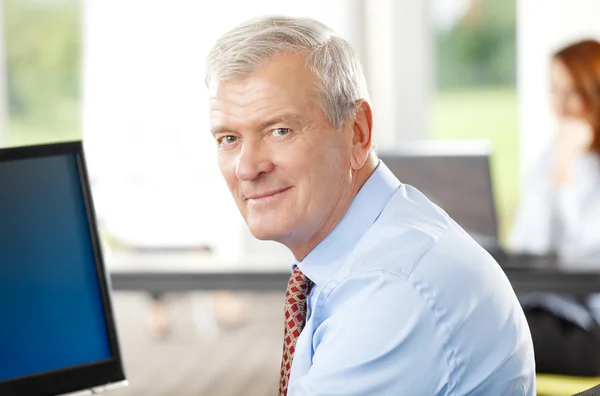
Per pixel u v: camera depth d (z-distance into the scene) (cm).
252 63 150
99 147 646
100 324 163
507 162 594
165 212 586
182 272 367
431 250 153
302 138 152
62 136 690
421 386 144
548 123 571
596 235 386
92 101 653
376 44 617
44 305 159
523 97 580
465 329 146
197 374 529
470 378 147
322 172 155
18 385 156
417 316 145
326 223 162
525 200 411
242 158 153
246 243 614
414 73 612
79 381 161
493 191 343
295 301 170
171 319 645
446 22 605
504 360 150
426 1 606
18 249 157
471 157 342
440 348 145
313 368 148
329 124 155
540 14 568
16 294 156
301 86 151
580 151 396
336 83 154
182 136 637
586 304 369
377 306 147
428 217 163
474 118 602
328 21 620
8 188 157
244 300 682
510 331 153
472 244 160
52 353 159
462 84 604
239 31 153
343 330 148
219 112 154
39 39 681
